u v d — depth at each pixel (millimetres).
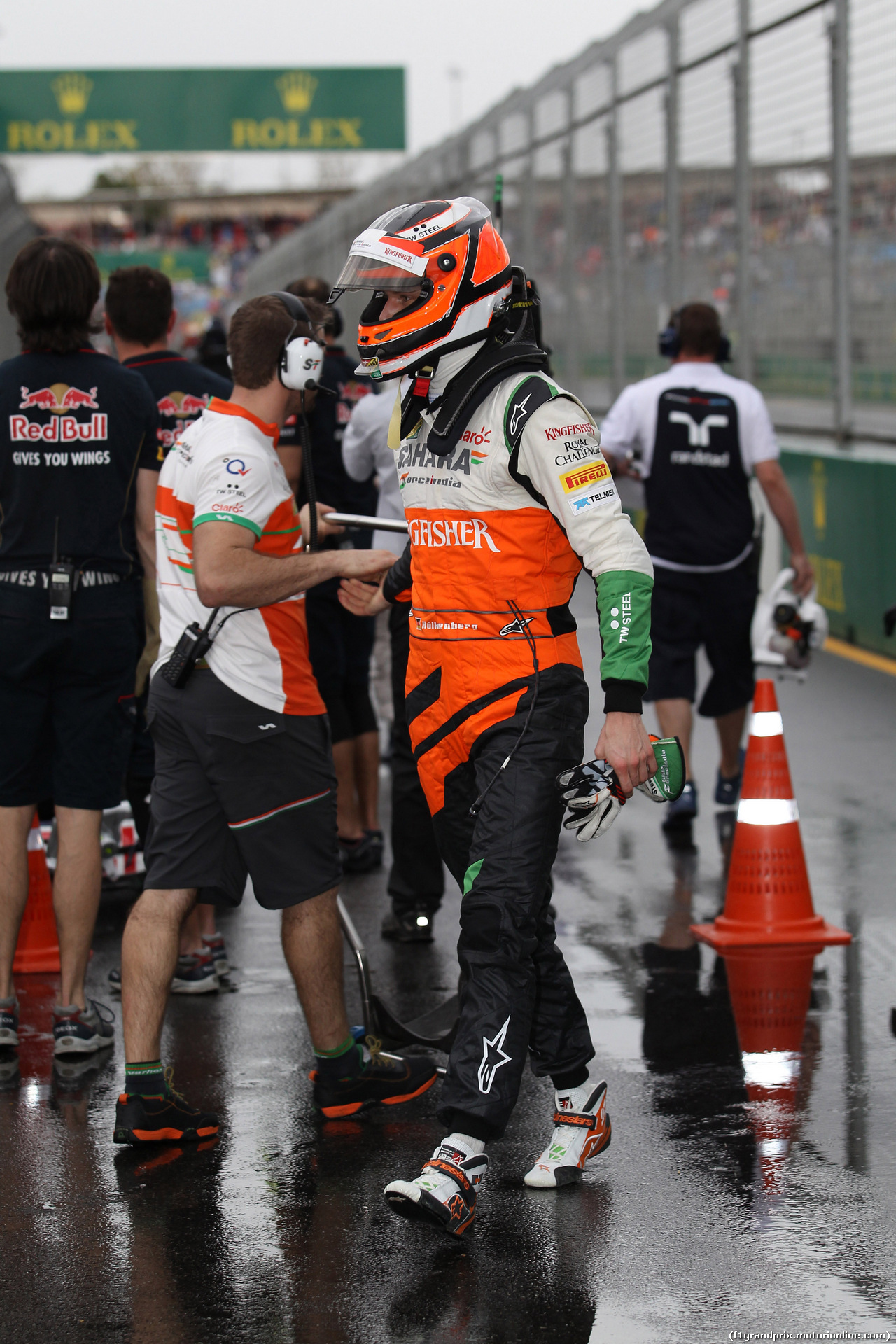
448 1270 6012
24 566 8367
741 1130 7230
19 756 8500
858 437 23453
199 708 7230
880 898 10859
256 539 7145
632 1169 6859
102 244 141500
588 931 10383
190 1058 8398
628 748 6105
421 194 48219
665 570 12492
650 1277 5914
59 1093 7996
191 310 117188
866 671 19312
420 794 10242
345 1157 7137
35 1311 5789
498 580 6340
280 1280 5988
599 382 34844
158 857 7398
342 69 71125
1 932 8602
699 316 12492
